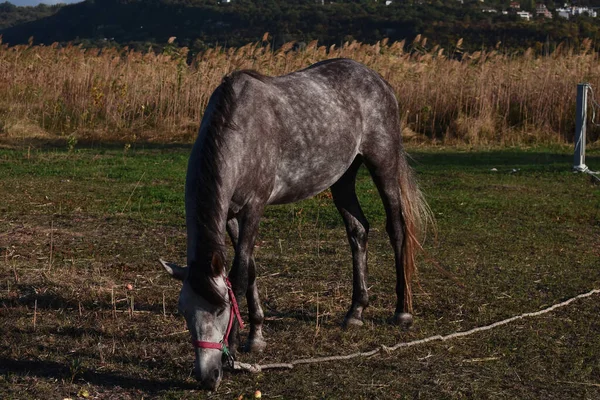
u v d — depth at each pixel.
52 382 3.99
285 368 4.27
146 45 37.47
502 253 7.12
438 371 4.26
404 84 17.89
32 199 9.09
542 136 16.53
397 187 5.25
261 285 5.92
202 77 17.48
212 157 3.84
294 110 4.54
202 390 3.94
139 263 6.49
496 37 36.25
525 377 4.21
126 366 4.25
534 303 5.63
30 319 4.98
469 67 18.56
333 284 6.00
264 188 4.30
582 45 20.16
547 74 17.56
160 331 4.86
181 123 16.75
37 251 6.75
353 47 19.41
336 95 4.87
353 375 4.17
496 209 9.22
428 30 38.72
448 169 12.52
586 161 13.61
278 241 7.43
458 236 7.78
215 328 3.46
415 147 15.55
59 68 18.50
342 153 4.83
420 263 6.71
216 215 3.71
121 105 16.98
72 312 5.17
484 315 5.34
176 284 5.91
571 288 6.02
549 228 8.29
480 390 3.99
